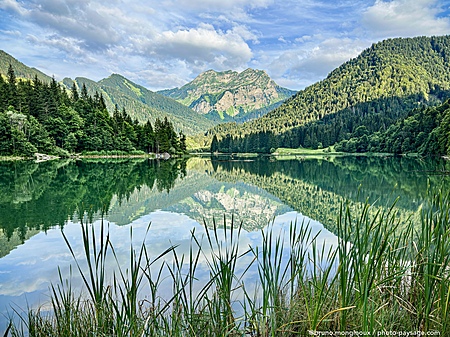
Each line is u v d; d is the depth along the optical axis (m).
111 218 10.81
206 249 6.99
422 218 3.36
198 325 3.11
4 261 6.64
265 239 2.98
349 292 2.75
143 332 2.82
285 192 18.80
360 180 23.62
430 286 2.65
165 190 18.86
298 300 3.38
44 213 11.50
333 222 9.75
